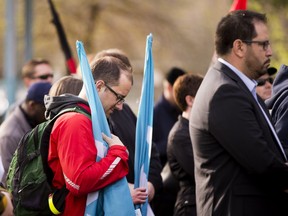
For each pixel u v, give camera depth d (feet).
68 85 25.75
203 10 111.04
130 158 27.99
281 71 27.89
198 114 25.13
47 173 22.90
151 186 29.22
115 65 23.53
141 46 108.06
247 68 25.34
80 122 22.43
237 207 24.49
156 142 38.58
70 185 22.13
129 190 22.98
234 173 24.64
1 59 121.70
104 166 22.34
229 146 24.27
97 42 100.94
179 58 108.47
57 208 22.66
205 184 25.11
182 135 29.81
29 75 40.78
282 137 26.21
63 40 42.01
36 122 31.30
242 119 24.17
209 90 24.90
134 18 99.35
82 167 22.00
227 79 24.88
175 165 30.14
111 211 22.56
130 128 28.35
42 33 92.53
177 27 103.50
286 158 25.21
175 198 32.68
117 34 99.91
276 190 24.88
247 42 25.20
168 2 104.83
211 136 24.81
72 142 22.20
